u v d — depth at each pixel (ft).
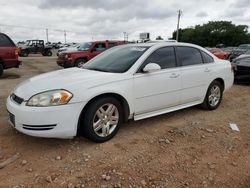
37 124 11.45
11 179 9.99
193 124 15.90
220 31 273.75
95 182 9.87
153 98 14.84
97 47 49.85
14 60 36.76
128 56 15.19
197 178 10.30
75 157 11.59
